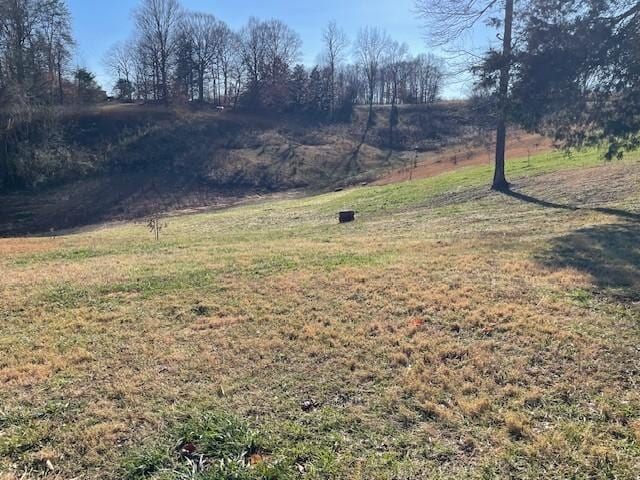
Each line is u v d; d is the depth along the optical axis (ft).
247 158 147.95
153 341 15.98
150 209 109.29
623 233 27.17
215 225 68.33
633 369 13.11
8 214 99.30
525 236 29.96
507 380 12.91
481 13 50.39
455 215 44.70
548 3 33.81
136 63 217.36
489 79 37.76
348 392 12.64
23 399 12.40
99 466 9.93
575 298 18.21
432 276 21.99
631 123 33.24
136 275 24.91
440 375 13.28
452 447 10.34
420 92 264.31
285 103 217.77
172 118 163.53
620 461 9.69
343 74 250.16
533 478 9.35
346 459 9.95
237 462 9.71
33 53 124.67
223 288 21.83
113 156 133.49
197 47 220.43
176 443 10.49
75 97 164.55
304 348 15.19
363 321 17.22
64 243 46.14
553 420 11.15
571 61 32.83
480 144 130.00
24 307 19.95
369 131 201.57
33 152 117.39
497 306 17.80
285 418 11.47
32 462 10.03
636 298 17.66
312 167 149.07
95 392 12.75
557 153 73.51
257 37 229.45
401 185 80.23
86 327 17.42
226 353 14.96
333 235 42.19
